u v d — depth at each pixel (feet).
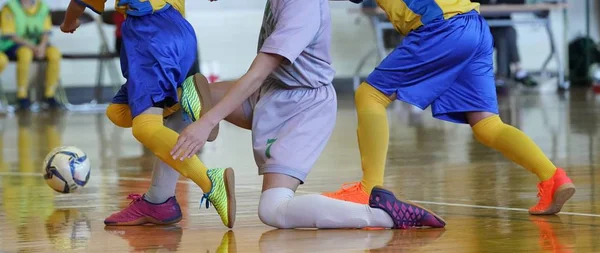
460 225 13.14
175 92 13.06
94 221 14.28
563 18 63.26
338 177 20.16
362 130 14.10
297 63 13.33
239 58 58.75
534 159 14.16
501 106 44.96
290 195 13.14
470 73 14.47
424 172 20.63
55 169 17.19
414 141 29.60
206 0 57.93
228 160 24.94
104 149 28.94
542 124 34.50
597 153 24.02
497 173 20.11
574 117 37.50
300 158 13.15
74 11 14.33
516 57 55.47
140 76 13.08
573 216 13.92
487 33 14.55
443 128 35.14
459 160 23.26
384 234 12.35
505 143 14.46
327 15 13.50
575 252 10.85
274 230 12.95
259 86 12.83
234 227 13.39
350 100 53.47
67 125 40.45
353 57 60.90
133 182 19.81
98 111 49.96
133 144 30.78
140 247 11.77
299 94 13.44
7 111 49.52
